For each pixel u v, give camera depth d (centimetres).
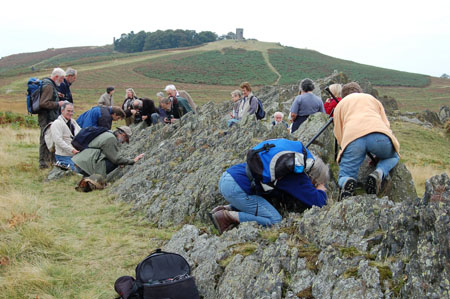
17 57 19600
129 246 482
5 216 554
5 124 1878
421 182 1054
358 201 338
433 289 243
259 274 324
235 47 15438
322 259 306
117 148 837
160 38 18825
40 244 475
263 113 915
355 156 447
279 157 421
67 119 899
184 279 335
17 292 371
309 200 432
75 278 402
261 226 432
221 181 456
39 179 849
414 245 276
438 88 9806
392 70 12581
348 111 470
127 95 1491
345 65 12731
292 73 11050
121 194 720
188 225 475
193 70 11125
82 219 596
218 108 1337
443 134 2342
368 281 268
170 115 1183
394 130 2312
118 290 341
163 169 732
